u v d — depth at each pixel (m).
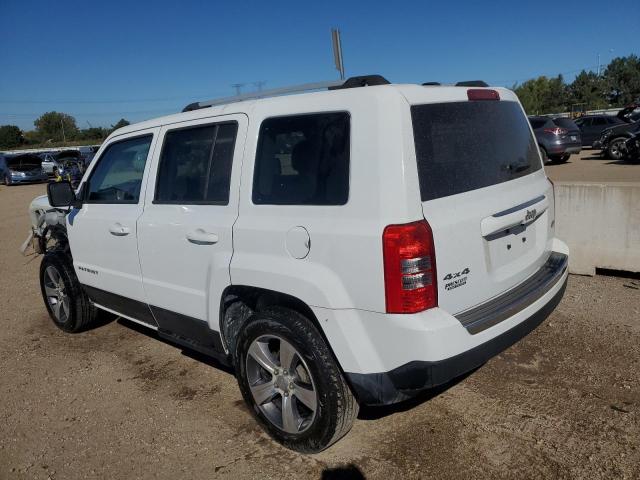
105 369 4.48
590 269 5.63
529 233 3.36
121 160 4.34
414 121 2.67
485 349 2.76
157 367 4.46
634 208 5.29
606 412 3.33
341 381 2.87
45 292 5.48
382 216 2.58
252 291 3.24
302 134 2.96
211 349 3.70
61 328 5.41
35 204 7.19
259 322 3.09
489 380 3.79
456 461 2.98
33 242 7.93
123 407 3.85
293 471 3.02
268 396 3.22
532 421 3.29
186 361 4.55
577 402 3.46
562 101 78.69
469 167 2.92
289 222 2.93
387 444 3.18
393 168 2.58
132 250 4.06
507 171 3.22
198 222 3.45
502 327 2.86
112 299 4.54
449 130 2.86
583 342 4.24
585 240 5.60
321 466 3.04
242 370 3.30
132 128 4.27
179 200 3.71
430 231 2.58
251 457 3.18
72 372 4.47
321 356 2.85
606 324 4.52
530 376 3.81
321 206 2.82
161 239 3.75
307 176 2.92
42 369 4.57
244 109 3.33
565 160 19.69
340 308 2.72
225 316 3.46
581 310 4.83
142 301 4.12
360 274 2.65
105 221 4.32
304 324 2.92
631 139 17.95
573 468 2.87
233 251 3.22
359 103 2.73
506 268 3.11
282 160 3.05
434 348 2.56
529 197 3.29
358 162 2.68
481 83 3.54
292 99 3.09
